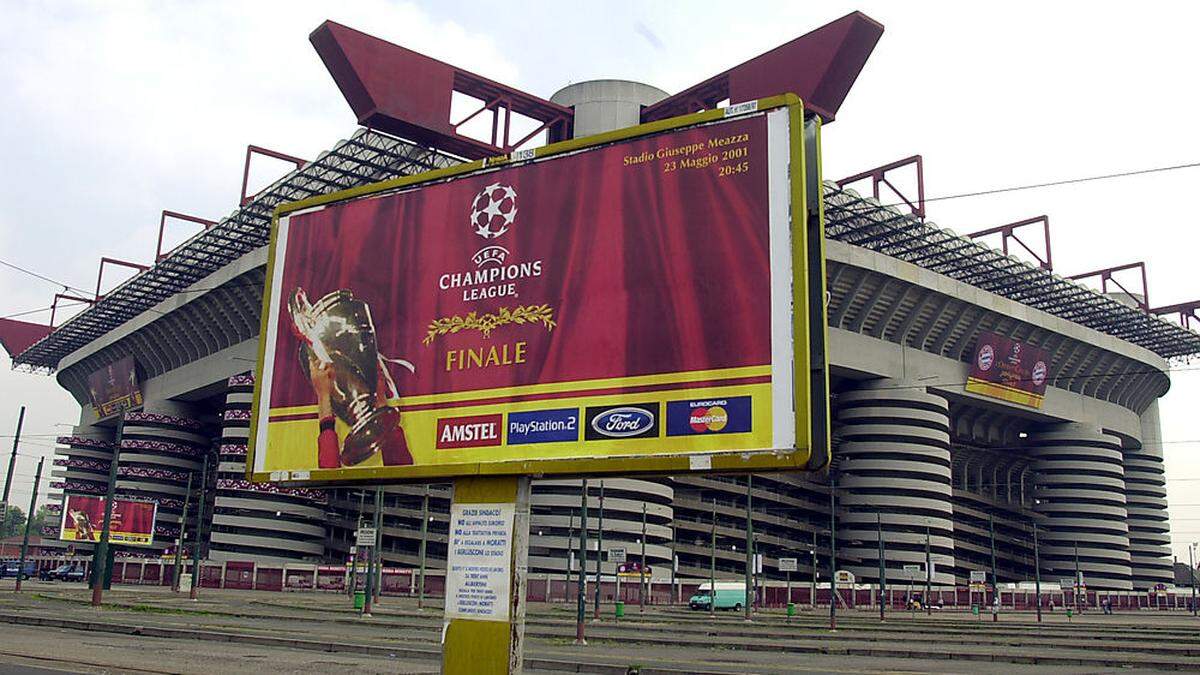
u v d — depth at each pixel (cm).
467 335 1391
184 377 11962
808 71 7431
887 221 9725
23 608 3759
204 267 10712
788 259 1195
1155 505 15238
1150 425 15512
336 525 10888
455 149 8181
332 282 1536
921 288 10775
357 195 1555
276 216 1628
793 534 12519
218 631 2816
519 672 1245
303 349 1534
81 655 1994
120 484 11900
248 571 9294
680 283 1255
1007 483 13812
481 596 1282
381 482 1434
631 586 9300
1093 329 12638
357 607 5031
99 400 13488
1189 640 4091
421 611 5297
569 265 1340
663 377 1237
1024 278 11006
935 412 11456
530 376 1327
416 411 1402
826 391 1149
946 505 11412
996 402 11962
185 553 11206
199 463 12488
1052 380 12850
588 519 10044
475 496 1326
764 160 1241
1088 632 4772
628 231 1310
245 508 10281
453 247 1441
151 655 2070
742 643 3234
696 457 1188
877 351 11044
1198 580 17150
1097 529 13188
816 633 4144
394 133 7900
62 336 13588
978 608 7600
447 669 1281
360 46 7562
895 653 2925
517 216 1400
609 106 9469
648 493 10475
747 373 1187
